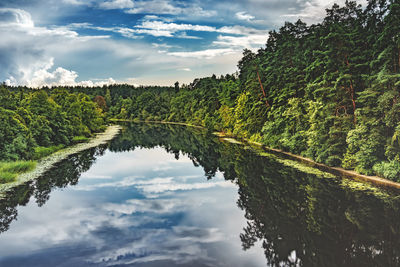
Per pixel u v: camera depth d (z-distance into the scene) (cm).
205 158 3247
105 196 1772
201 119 8856
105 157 3291
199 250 1078
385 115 1906
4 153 2339
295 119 3144
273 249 1092
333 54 2412
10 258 1003
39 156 2902
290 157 3077
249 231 1259
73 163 2772
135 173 2477
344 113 2489
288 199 1684
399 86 1872
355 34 2353
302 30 4309
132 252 1058
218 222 1359
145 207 1571
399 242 1147
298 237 1202
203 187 2002
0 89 2908
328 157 2480
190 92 11269
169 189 1952
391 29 1880
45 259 998
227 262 992
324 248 1105
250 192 1850
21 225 1300
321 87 2669
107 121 9669
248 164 2766
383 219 1362
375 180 1984
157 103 12681
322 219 1380
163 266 961
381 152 2052
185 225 1322
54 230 1250
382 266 967
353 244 1138
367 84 2161
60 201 1655
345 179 2067
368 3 2484
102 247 1096
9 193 1750
